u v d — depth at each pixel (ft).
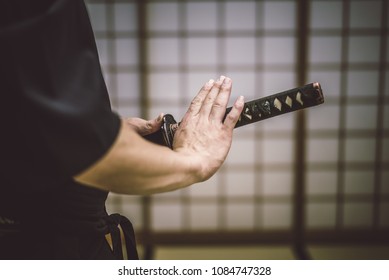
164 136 2.65
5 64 1.79
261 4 12.53
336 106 13.01
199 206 13.61
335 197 13.48
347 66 12.76
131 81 12.92
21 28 1.83
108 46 12.76
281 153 13.29
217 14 12.64
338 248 13.14
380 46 12.64
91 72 2.04
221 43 12.76
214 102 2.49
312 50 12.73
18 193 2.08
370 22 12.53
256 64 12.79
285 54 12.73
